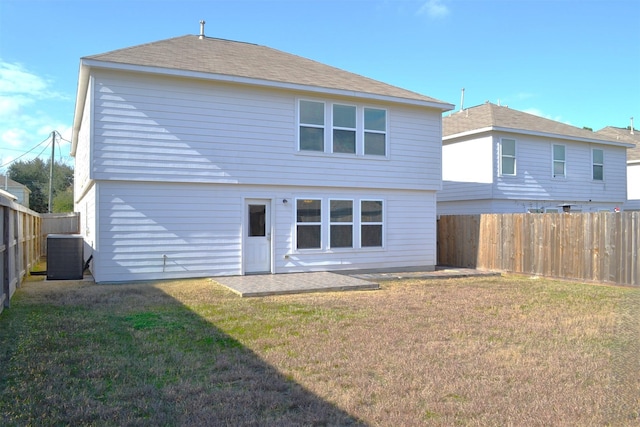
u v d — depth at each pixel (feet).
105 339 19.13
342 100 43.78
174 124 37.17
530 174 66.44
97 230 35.19
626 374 14.92
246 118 39.73
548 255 42.19
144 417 11.77
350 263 44.60
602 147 75.00
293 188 42.09
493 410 12.42
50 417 11.68
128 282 36.04
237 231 39.91
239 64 42.01
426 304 28.02
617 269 37.04
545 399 13.20
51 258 38.11
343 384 14.29
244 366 15.85
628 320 22.30
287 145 41.37
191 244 38.14
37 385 13.88
